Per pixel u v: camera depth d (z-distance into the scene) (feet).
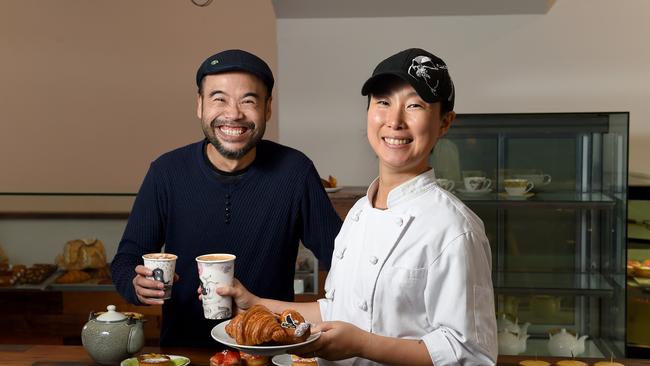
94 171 14.61
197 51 14.25
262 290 6.65
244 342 4.46
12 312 9.98
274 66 13.98
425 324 4.42
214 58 6.19
